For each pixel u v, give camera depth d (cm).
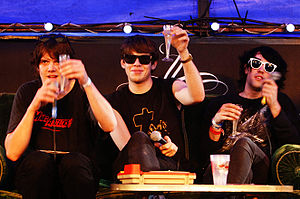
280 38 338
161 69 337
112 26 335
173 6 339
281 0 339
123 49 277
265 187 193
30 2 337
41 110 228
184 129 272
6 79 334
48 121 227
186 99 258
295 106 323
